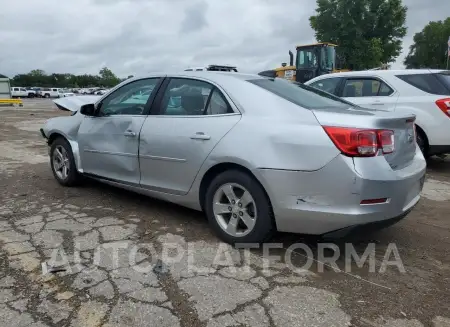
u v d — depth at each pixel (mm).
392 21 39594
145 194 4461
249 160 3383
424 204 5117
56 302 2758
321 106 3625
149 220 4316
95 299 2799
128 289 2930
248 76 4059
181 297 2844
